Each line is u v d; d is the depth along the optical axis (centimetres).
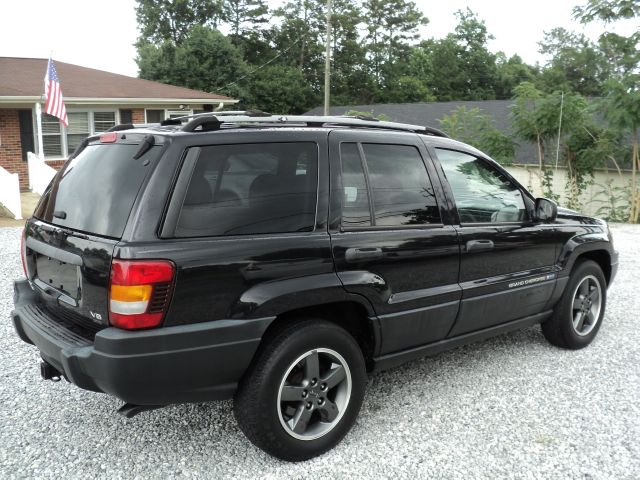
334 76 4697
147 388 278
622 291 718
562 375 446
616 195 1666
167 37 4459
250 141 314
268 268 304
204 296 286
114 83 2131
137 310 270
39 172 1570
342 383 339
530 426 366
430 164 394
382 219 357
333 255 328
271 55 4734
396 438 351
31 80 1839
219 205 298
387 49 5441
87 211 307
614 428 364
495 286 416
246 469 318
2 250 905
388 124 396
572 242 479
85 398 404
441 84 5175
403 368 461
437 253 378
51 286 333
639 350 503
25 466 318
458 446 342
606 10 1691
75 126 1864
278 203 318
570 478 311
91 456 329
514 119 1680
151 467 319
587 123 1576
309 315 336
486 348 507
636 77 1442
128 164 302
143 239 275
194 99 2161
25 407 389
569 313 487
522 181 1834
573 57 5012
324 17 4762
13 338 516
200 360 286
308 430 329
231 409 391
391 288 356
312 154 337
